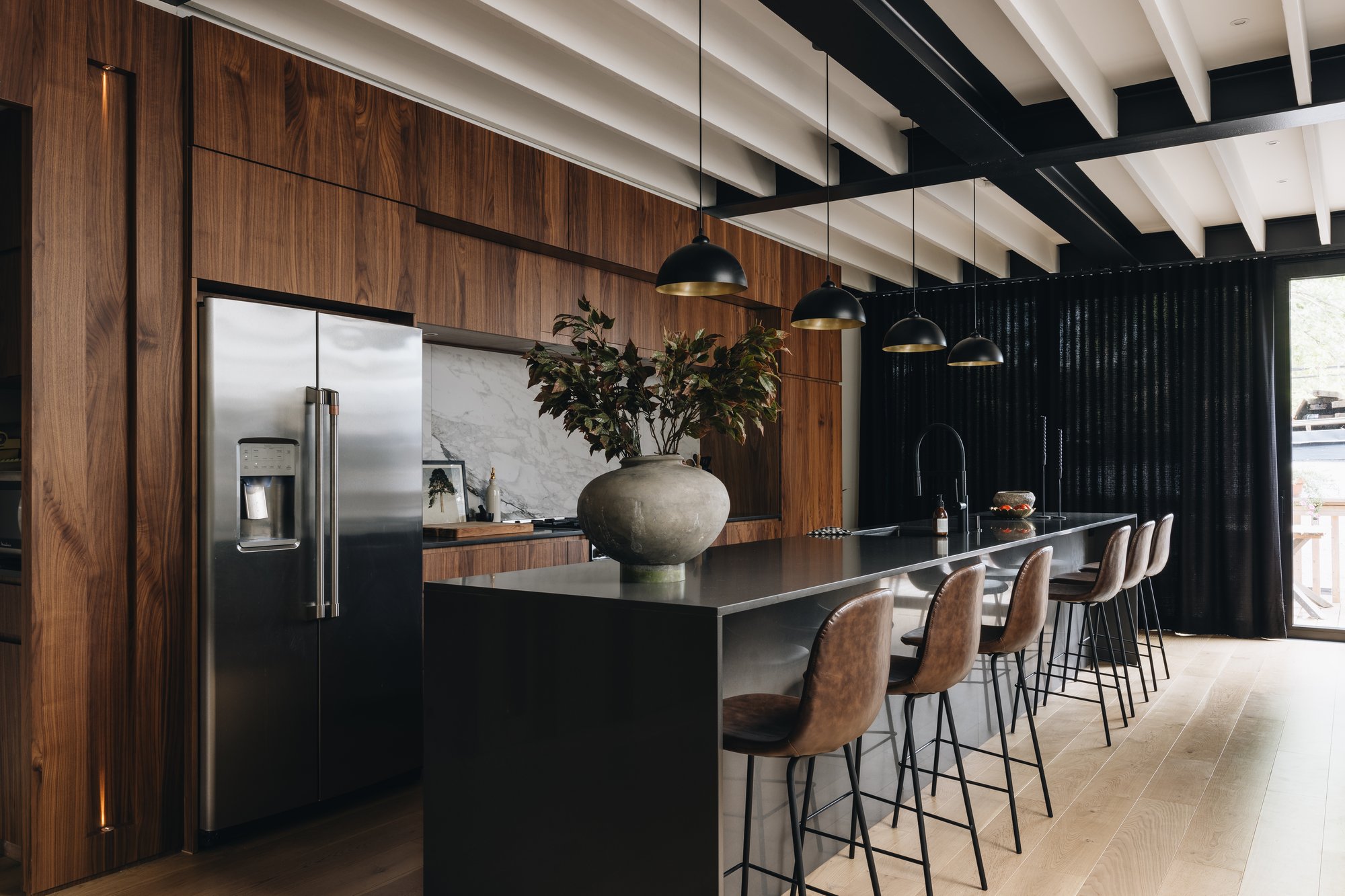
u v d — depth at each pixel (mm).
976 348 5406
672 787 2186
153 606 3029
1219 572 6762
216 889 2807
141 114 3016
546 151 4633
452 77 4090
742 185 5125
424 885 2662
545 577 2684
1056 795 3566
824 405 6941
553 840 2377
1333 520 6672
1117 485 7062
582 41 3592
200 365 3131
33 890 2758
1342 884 2805
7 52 2695
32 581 2768
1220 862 2963
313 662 3367
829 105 4242
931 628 2576
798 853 2250
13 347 2938
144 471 3008
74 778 2857
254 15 3361
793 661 2871
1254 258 6590
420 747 3760
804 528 6645
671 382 2555
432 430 4910
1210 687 5258
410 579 3697
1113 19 3682
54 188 2811
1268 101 3980
